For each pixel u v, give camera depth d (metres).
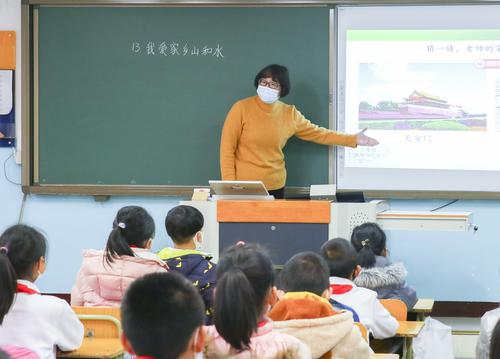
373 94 6.17
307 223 4.71
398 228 4.86
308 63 6.20
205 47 6.27
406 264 6.30
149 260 3.57
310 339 2.53
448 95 6.14
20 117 6.39
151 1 6.26
